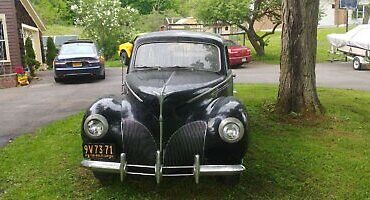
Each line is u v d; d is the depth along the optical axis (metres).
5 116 9.58
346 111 9.14
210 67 6.01
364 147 6.72
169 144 4.69
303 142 6.89
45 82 16.53
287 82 8.52
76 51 16.08
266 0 23.69
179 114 4.75
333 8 44.38
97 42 29.12
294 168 5.72
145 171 4.70
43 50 26.11
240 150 4.58
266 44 25.56
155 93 4.72
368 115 9.02
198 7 23.81
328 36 23.50
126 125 4.75
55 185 5.20
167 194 4.94
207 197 4.87
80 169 5.73
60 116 9.46
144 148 4.68
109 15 29.05
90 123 4.71
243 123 4.57
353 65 19.94
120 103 5.00
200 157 4.62
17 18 18.53
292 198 4.86
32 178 5.46
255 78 16.58
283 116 8.44
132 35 30.17
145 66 6.09
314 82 8.56
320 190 5.06
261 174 5.49
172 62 6.09
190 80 5.22
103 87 14.06
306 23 8.16
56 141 7.09
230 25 24.58
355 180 5.34
